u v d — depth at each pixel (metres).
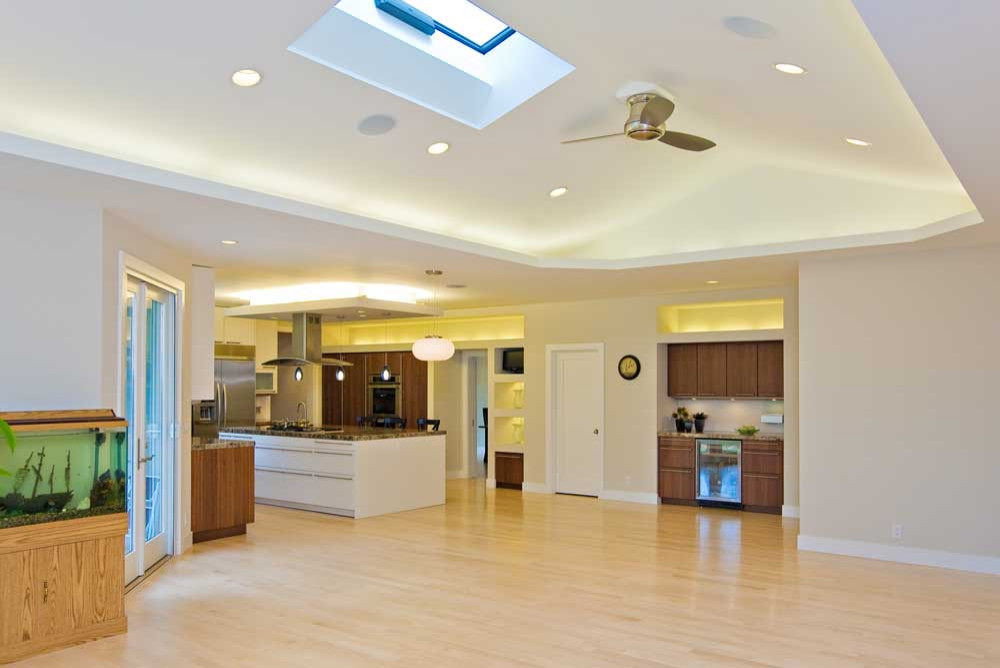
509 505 8.77
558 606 4.79
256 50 3.68
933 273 6.08
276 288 8.66
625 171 6.36
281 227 5.15
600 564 5.91
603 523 7.64
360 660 3.86
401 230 5.59
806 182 6.63
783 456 8.17
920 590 5.21
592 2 3.44
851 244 5.93
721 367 8.84
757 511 8.33
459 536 6.98
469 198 6.13
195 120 4.17
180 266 6.17
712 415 9.07
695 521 7.75
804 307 6.58
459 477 11.39
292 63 3.85
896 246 5.89
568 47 4.08
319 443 8.26
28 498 3.97
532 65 4.61
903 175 5.59
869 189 6.31
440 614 4.62
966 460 5.89
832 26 2.92
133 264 4.98
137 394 5.29
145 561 5.60
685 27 3.41
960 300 5.97
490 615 4.60
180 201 4.39
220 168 4.71
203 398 6.62
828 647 4.07
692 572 5.66
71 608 4.04
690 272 7.20
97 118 3.94
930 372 6.06
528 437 9.97
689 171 6.77
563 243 7.76
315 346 9.05
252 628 4.35
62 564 4.00
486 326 11.08
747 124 4.97
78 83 3.64
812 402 6.52
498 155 5.43
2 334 4.10
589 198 6.74
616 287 8.28
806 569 5.78
